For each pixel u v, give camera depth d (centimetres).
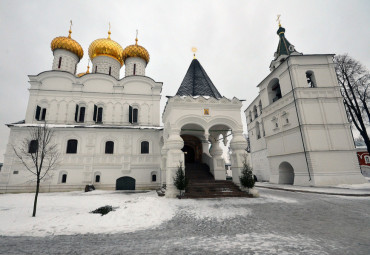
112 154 2286
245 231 614
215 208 945
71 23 3044
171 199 1183
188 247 500
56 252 487
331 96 2147
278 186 2089
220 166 1641
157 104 2780
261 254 444
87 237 599
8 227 709
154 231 647
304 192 1580
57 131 2227
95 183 2189
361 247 471
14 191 2025
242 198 1201
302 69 2247
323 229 617
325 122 2078
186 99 1410
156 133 2427
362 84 2397
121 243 543
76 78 2669
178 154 1318
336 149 2005
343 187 1753
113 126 2395
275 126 2569
